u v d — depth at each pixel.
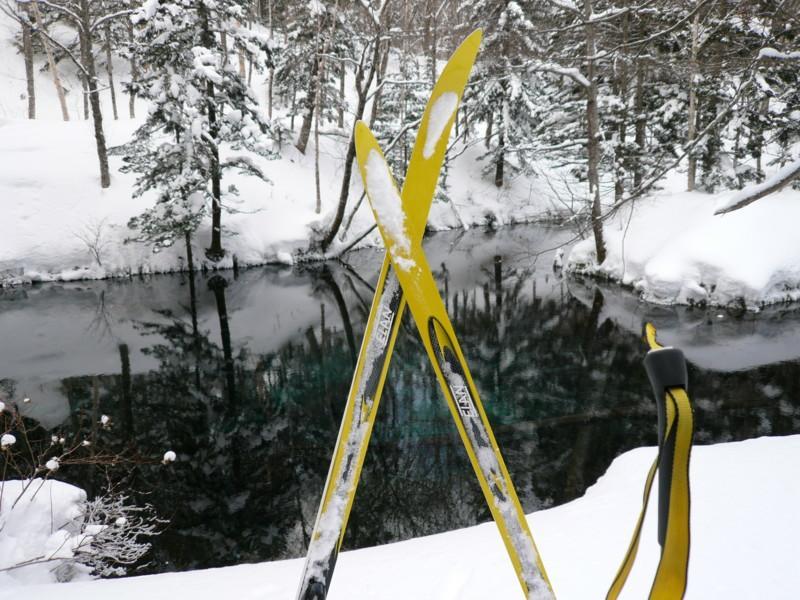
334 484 0.91
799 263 11.33
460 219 22.56
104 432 7.37
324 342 10.73
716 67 5.11
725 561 1.89
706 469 2.88
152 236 14.33
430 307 0.90
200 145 14.08
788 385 7.76
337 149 21.92
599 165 14.43
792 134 12.67
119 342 10.84
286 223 17.47
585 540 2.30
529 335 10.64
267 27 30.00
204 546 5.04
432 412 7.53
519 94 21.19
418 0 21.45
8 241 14.84
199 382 9.02
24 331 11.43
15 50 26.67
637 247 13.36
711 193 14.31
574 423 7.04
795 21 4.21
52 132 18.11
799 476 2.63
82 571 3.46
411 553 2.33
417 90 21.31
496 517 0.91
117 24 21.48
